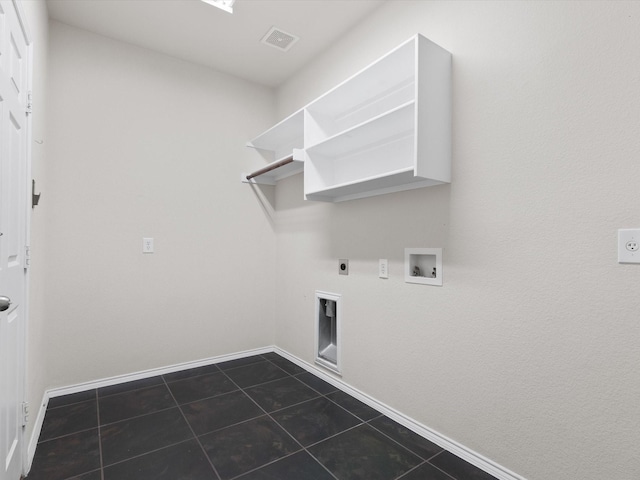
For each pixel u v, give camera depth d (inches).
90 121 95.8
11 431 51.6
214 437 70.8
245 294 122.6
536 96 54.7
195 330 112.3
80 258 94.0
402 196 77.7
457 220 66.0
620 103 46.1
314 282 107.0
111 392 92.3
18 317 55.8
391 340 80.0
